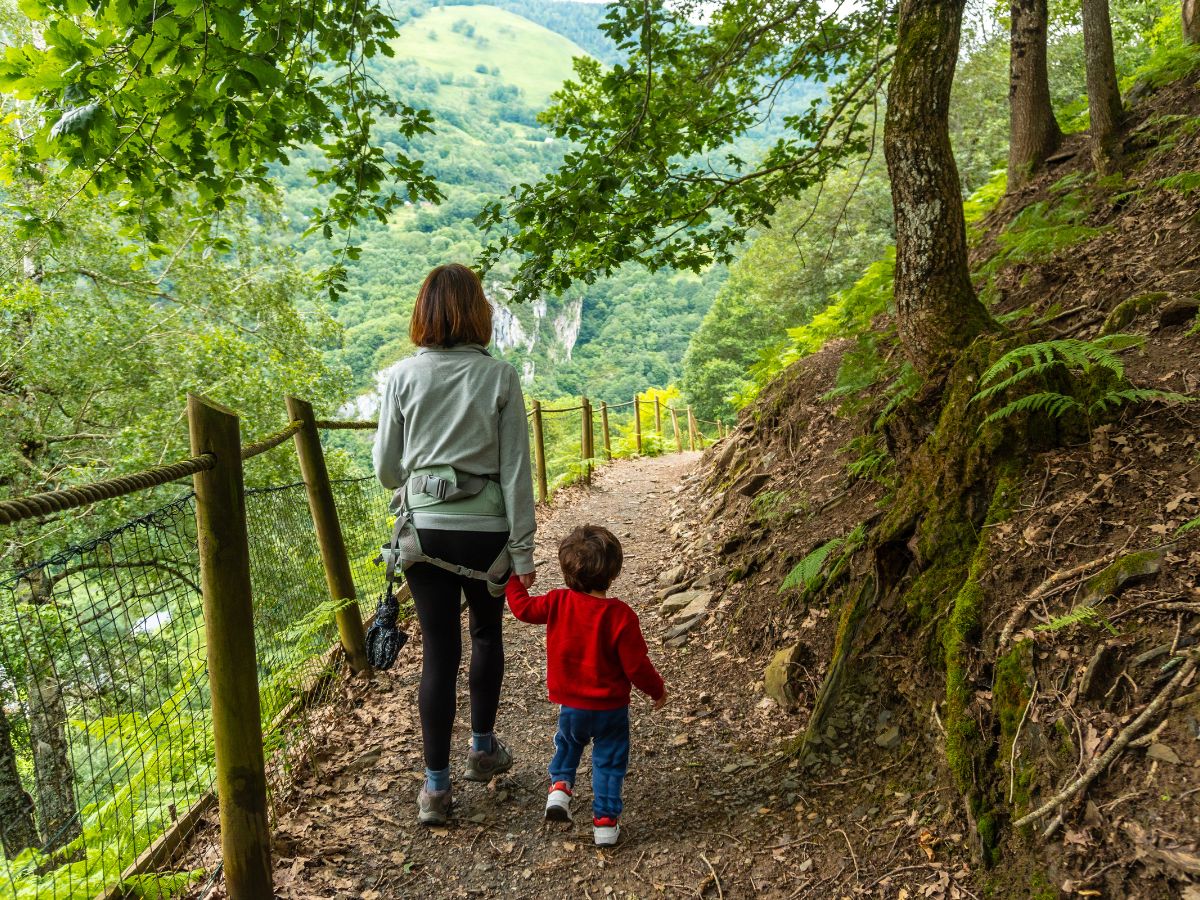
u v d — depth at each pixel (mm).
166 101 3441
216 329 13383
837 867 2393
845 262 24641
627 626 2711
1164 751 1919
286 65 4242
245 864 2340
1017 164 7184
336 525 3998
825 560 3908
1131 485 2641
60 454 12562
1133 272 4266
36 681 2074
